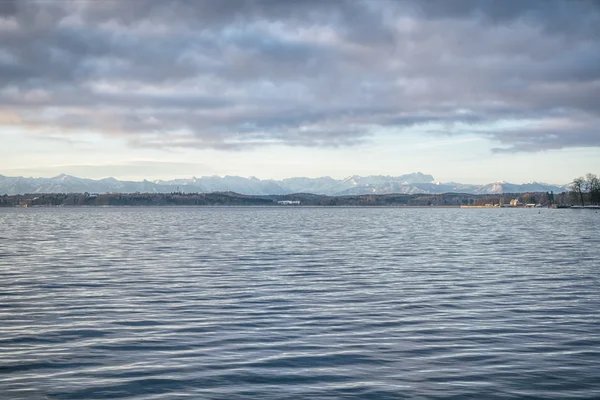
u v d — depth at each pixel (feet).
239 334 80.07
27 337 78.28
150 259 185.47
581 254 207.41
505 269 159.43
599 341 76.64
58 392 56.80
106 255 200.54
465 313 95.35
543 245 254.27
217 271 152.97
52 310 97.40
